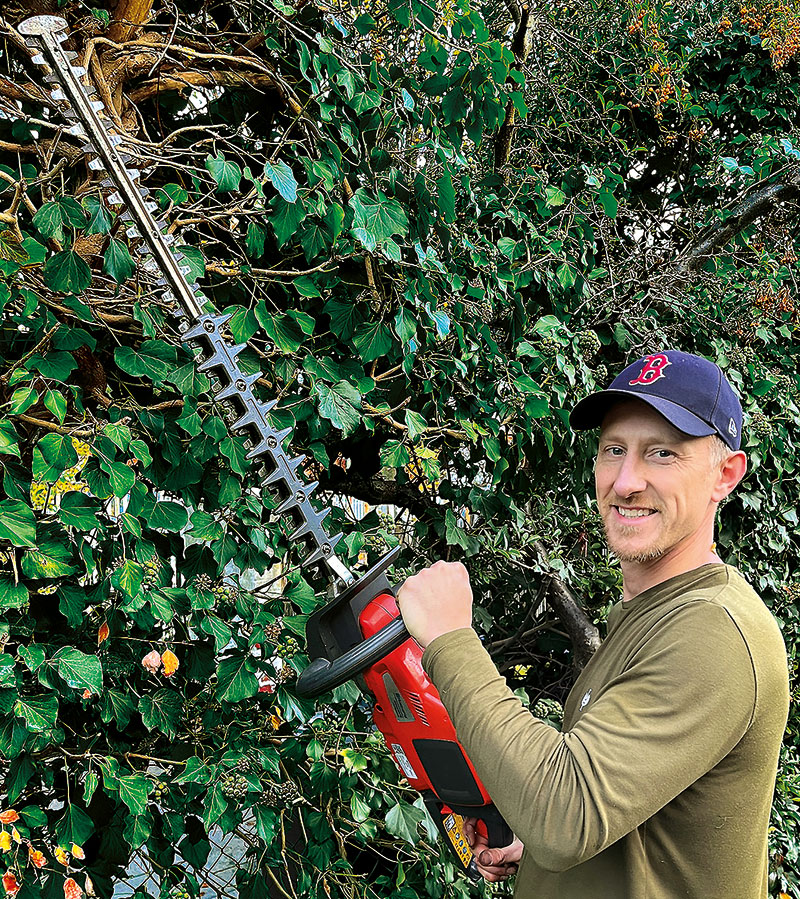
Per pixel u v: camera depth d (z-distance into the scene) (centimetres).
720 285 309
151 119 196
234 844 223
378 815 198
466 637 117
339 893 187
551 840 102
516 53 268
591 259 274
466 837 147
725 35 343
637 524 124
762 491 300
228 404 161
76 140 168
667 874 113
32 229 164
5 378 153
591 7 312
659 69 319
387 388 207
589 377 244
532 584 258
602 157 336
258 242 172
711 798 111
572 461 253
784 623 314
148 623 163
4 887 148
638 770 102
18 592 146
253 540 165
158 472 165
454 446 223
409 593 123
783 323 324
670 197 352
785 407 310
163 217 163
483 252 229
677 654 107
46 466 149
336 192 184
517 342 232
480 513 224
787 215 329
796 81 352
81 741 165
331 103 183
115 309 168
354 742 185
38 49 145
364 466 235
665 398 121
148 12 169
